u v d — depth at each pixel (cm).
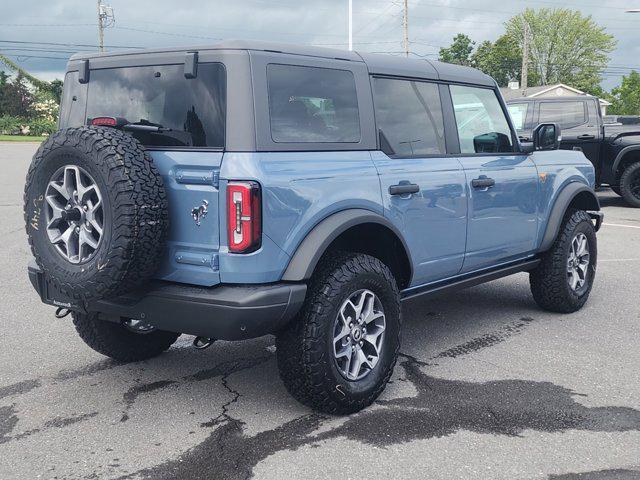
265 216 343
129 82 389
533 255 577
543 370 462
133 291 365
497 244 518
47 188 355
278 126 360
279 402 408
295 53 377
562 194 582
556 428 373
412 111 452
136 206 330
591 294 679
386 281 398
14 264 817
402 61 456
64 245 357
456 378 448
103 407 403
